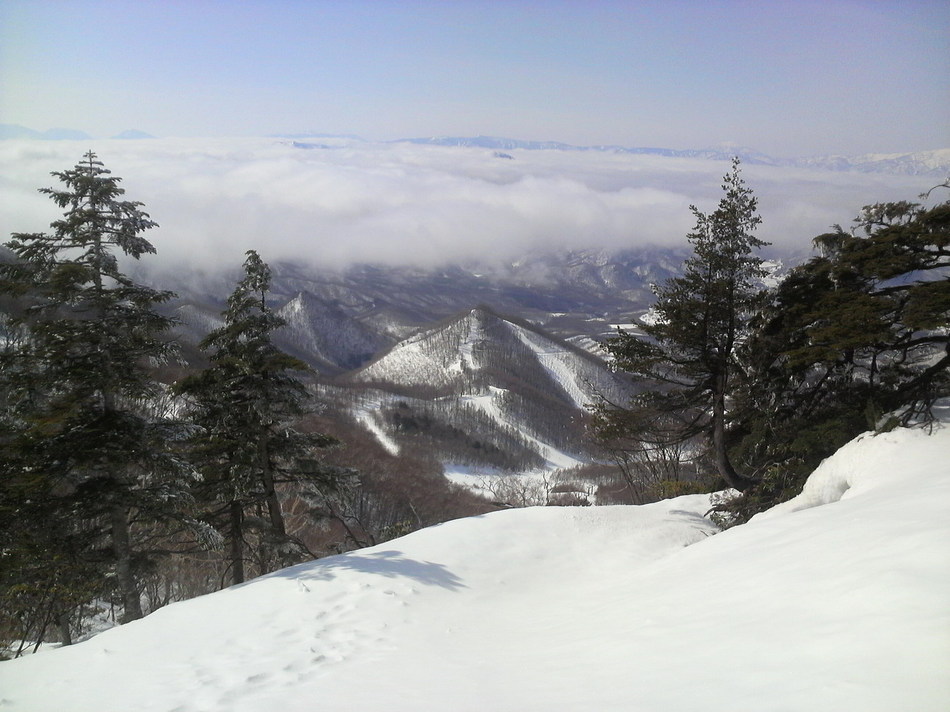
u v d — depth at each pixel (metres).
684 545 15.38
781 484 16.70
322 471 18.89
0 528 13.23
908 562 5.63
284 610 10.13
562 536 15.68
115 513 14.96
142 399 15.71
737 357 19.27
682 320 17.73
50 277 13.58
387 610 10.16
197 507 17.22
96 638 9.29
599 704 4.65
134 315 14.41
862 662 4.00
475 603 11.21
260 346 17.64
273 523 18.66
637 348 19.06
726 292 17.78
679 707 4.15
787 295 18.70
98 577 15.51
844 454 14.30
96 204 13.99
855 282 17.39
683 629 6.41
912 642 4.03
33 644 19.30
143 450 14.48
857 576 5.81
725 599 7.09
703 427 19.83
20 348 13.73
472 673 6.78
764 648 4.91
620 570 13.60
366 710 5.85
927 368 16.94
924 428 13.58
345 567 12.31
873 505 9.25
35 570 13.95
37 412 13.82
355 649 8.48
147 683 7.47
